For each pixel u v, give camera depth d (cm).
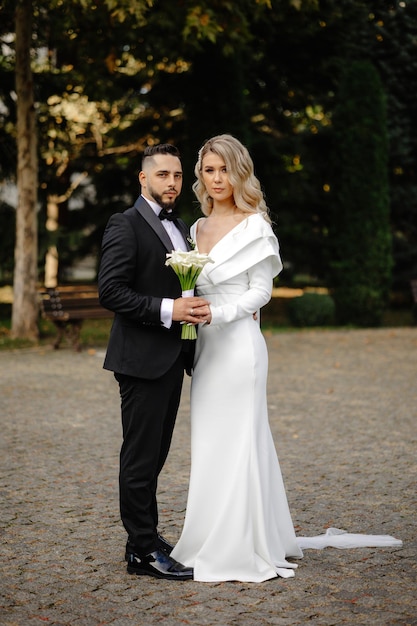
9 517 477
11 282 2792
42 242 1681
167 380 383
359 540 432
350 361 1170
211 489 392
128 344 383
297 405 839
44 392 907
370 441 682
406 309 2238
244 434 392
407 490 536
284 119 2012
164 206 391
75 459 617
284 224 2014
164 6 1231
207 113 1694
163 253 387
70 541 436
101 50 1474
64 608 345
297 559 409
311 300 1712
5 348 1269
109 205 2108
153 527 389
